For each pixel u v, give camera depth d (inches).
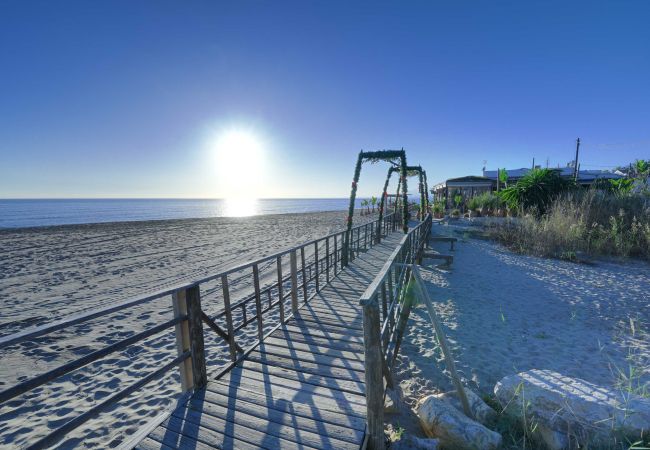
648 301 249.3
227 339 129.6
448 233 581.3
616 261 375.2
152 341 199.3
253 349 146.1
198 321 114.3
